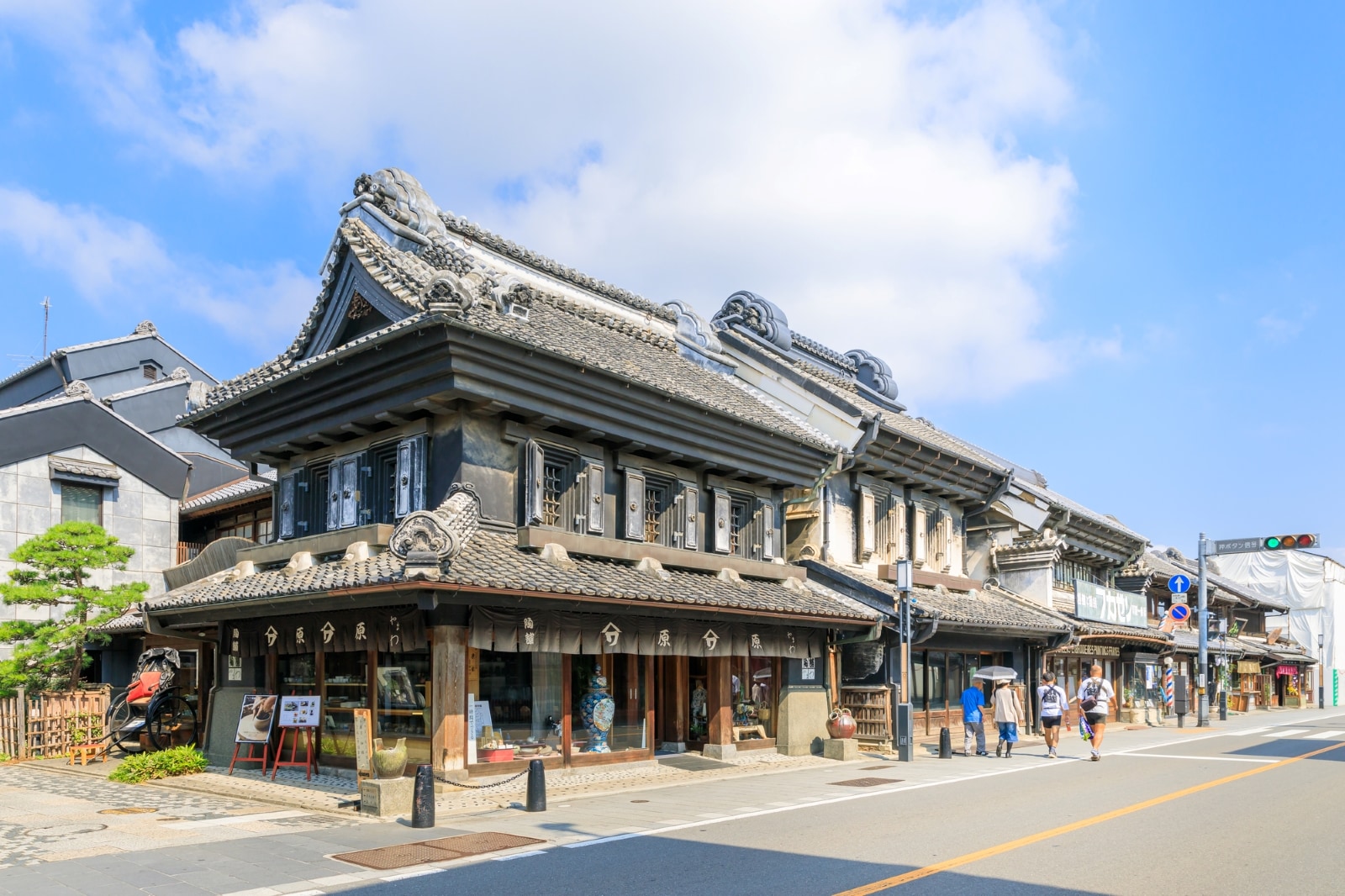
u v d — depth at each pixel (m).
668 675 19.64
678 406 17.27
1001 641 26.73
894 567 23.28
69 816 12.41
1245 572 70.56
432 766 13.41
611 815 12.39
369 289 16.38
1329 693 66.44
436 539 12.22
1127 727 33.44
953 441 32.91
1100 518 35.25
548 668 15.67
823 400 22.45
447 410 15.12
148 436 26.88
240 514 26.50
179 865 9.39
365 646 14.18
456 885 8.60
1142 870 9.21
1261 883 8.67
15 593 19.75
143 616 18.94
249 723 16.30
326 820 11.95
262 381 16.80
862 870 9.18
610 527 17.05
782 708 20.30
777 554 21.08
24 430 24.12
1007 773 17.70
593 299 22.78
